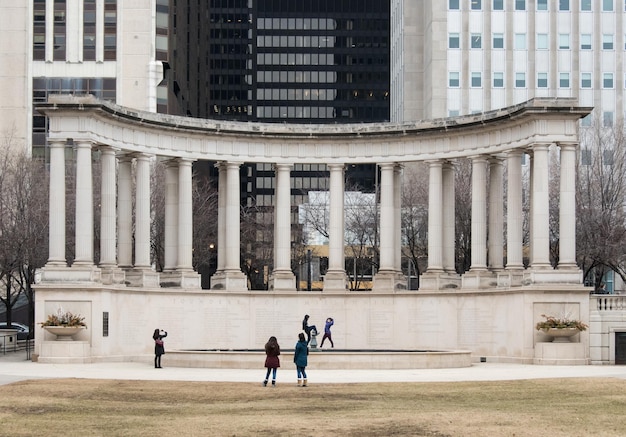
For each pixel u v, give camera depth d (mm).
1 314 139000
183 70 198750
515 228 82812
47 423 40312
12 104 156875
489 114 83188
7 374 63312
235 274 88312
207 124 87062
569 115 78312
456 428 39000
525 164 152875
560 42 174000
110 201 81562
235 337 87250
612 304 77750
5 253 109188
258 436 37188
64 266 77625
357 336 88125
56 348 75312
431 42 176000
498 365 75500
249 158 89312
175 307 84938
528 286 77812
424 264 139375
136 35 157875
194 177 167625
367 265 173500
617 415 42688
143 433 37781
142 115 82750
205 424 40000
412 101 187750
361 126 89188
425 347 86312
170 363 71562
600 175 111688
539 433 37844
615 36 173750
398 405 46469
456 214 121562
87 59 157625
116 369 68938
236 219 88812
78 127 77688
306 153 90188
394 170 90938
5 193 115875
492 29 174625
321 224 180000
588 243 106875
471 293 83688
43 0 157875
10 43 157375
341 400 48344
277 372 65500
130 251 86250
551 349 75750
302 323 85375
